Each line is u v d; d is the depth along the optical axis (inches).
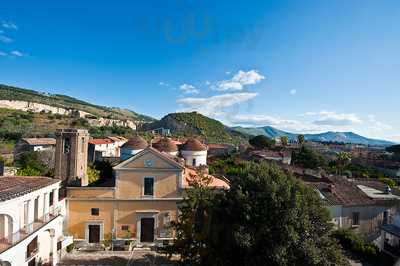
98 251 1300.4
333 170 3523.6
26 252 981.2
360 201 1514.5
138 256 1258.6
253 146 5718.5
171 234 1353.3
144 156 1347.2
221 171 2566.4
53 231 1176.2
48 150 3356.3
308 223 887.7
